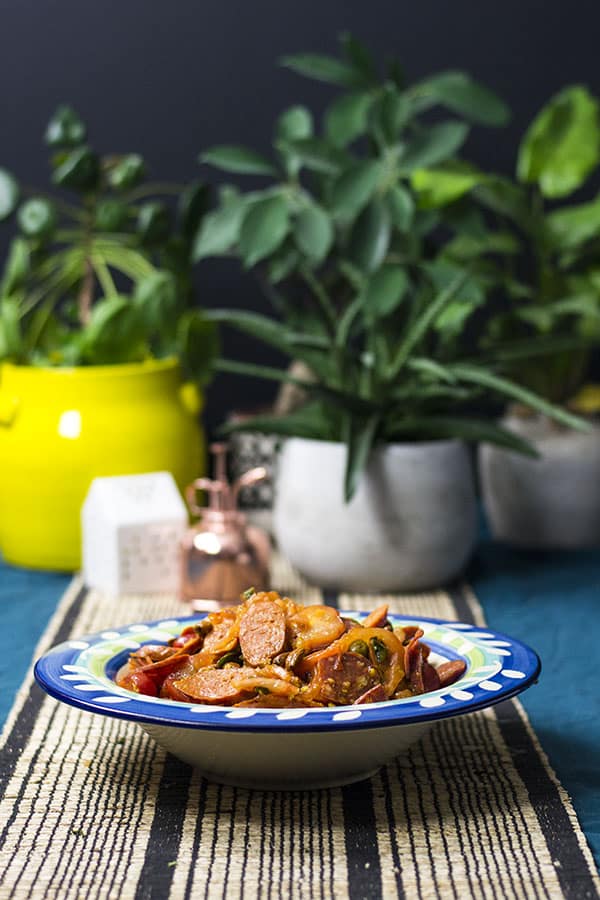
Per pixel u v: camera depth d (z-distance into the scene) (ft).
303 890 3.16
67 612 4.73
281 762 3.38
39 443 5.05
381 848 3.29
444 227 6.15
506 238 5.52
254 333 4.98
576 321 5.51
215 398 6.27
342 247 5.21
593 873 3.20
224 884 3.18
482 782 3.53
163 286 5.22
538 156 5.41
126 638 3.67
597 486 5.33
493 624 4.59
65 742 3.75
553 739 3.78
